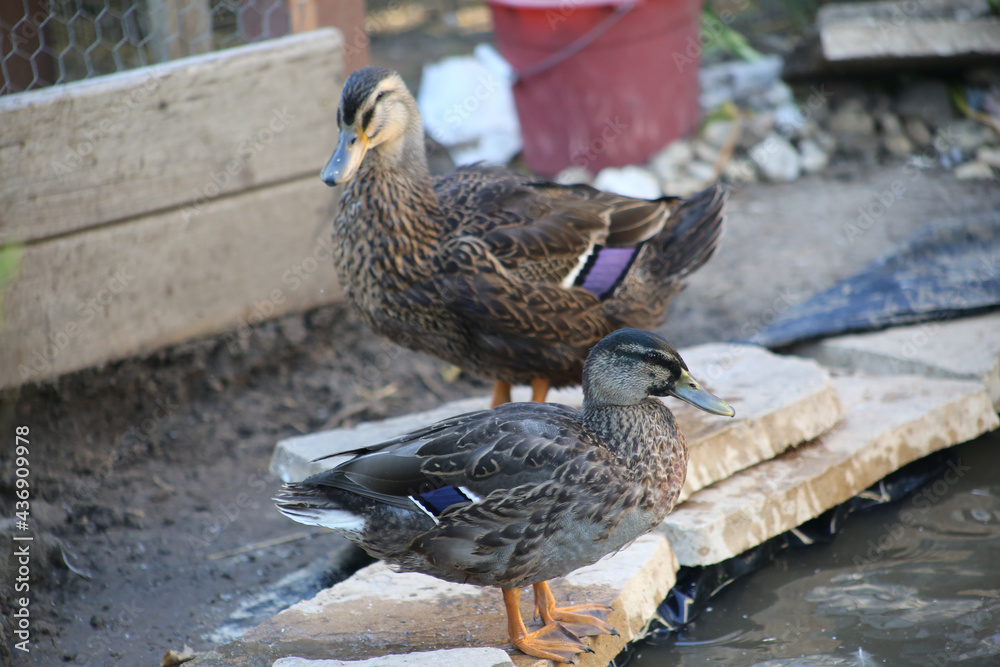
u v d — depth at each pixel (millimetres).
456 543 2992
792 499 3877
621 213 4203
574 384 4227
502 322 3932
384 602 3469
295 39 5152
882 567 3840
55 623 3676
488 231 3992
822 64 7281
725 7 9273
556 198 4203
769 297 5684
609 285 4098
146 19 5309
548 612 3293
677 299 5805
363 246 3990
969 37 7082
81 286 4699
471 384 5270
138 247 4844
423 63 8609
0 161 4391
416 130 3986
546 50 6777
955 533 4004
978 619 3506
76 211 4629
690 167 7105
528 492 2959
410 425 4406
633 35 6711
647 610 3475
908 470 4316
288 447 4242
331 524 3078
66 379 4691
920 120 7363
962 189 6652
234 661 3176
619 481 3064
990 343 4781
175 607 3795
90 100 4586
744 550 3781
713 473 3898
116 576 3949
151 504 4395
